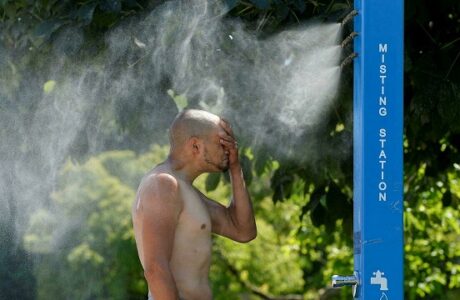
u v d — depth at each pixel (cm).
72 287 1780
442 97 873
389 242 605
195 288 648
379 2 609
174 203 636
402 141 608
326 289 1789
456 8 922
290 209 2005
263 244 2077
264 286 2128
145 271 628
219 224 684
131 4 821
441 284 1520
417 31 927
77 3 830
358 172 618
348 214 1033
